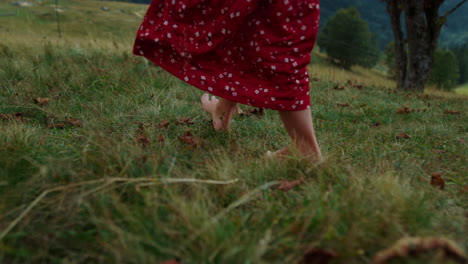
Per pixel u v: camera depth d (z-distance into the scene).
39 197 1.38
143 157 1.86
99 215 1.41
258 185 1.79
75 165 1.80
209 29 1.87
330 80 6.40
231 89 1.92
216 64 1.95
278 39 1.81
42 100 3.17
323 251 1.21
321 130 3.12
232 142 2.38
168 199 1.48
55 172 1.63
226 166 1.86
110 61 5.30
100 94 3.58
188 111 3.22
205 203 1.53
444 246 1.19
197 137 2.49
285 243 1.29
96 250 1.26
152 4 1.90
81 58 5.22
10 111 2.92
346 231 1.36
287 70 1.84
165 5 1.90
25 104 3.04
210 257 1.17
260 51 1.84
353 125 3.38
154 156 1.93
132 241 1.23
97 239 1.26
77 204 1.44
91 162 1.79
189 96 3.90
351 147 2.62
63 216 1.38
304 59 1.86
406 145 2.74
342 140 2.82
